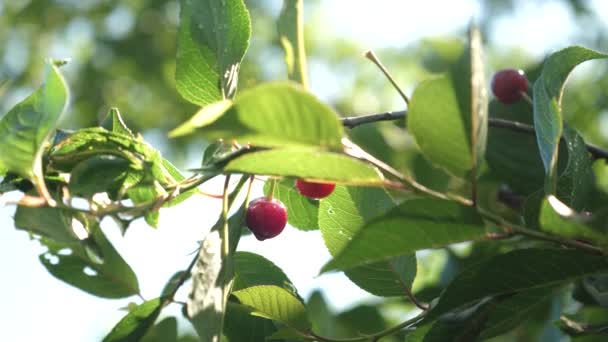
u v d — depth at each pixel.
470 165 0.71
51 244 0.82
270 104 0.69
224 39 0.83
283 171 0.72
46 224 0.75
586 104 1.42
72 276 0.83
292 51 0.75
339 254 0.72
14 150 0.74
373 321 1.06
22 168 0.75
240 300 0.82
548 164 0.76
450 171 0.72
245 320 0.84
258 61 2.34
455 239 0.72
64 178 0.78
